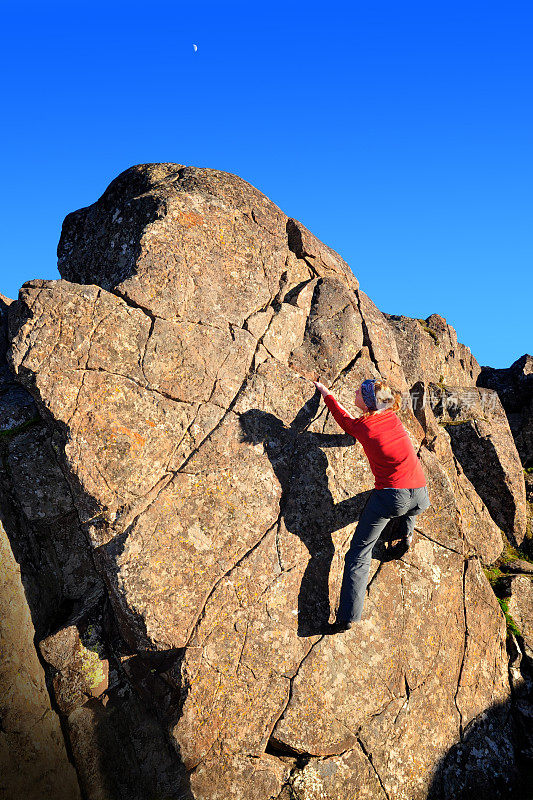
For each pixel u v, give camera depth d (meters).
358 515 4.95
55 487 4.78
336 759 4.36
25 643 4.29
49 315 4.34
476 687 5.04
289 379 5.02
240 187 5.56
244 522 4.55
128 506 4.29
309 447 4.92
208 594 4.33
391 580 4.94
